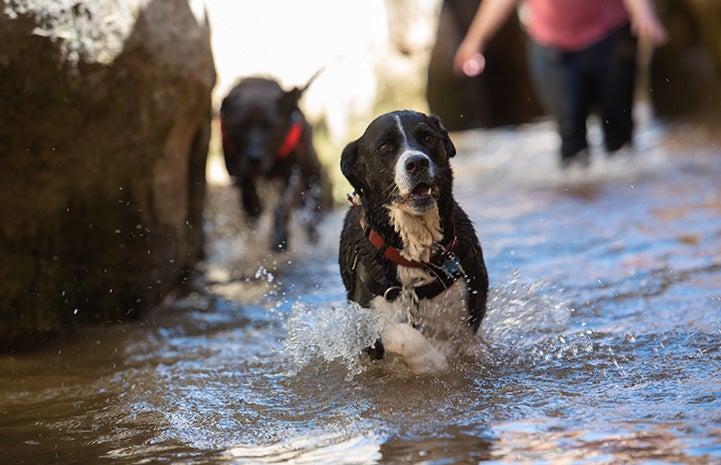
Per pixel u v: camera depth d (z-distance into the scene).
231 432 4.86
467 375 5.53
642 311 6.65
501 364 5.72
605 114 12.72
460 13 22.12
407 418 4.83
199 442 4.73
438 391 5.26
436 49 21.38
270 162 9.92
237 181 10.24
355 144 5.89
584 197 11.40
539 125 20.89
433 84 21.45
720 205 10.18
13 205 6.64
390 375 5.61
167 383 5.87
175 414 5.23
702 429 4.27
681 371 5.31
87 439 4.88
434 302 5.68
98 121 6.86
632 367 5.48
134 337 7.02
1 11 5.95
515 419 4.68
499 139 18.55
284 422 4.98
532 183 12.83
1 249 6.70
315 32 14.22
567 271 7.97
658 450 4.07
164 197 7.68
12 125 6.38
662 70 19.27
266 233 10.65
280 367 6.09
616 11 12.18
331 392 5.45
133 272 7.43
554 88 12.64
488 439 4.41
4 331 6.75
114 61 6.74
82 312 7.22
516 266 8.28
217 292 8.36
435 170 5.45
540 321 6.52
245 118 9.84
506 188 12.64
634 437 4.26
